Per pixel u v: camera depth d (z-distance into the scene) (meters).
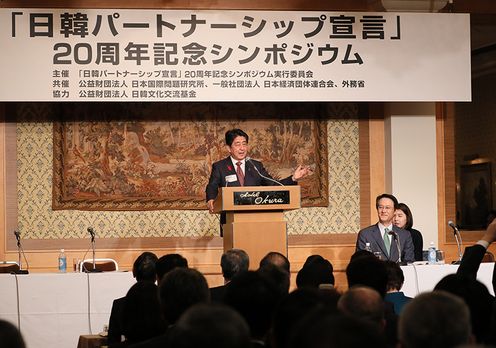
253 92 15.84
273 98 15.88
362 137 17.73
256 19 15.85
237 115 17.39
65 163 16.95
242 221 12.03
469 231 18.09
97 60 15.50
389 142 17.61
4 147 16.88
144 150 17.12
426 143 17.62
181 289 6.02
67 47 15.45
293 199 12.02
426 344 3.89
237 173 13.84
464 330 3.91
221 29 15.80
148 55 15.61
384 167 17.78
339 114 17.69
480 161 22.03
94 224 16.97
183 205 17.12
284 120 17.53
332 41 16.00
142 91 15.59
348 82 16.03
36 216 16.89
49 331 12.29
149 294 6.27
